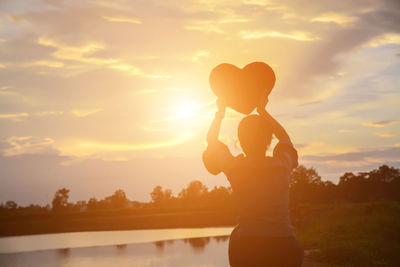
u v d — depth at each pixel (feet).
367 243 32.22
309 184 197.98
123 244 45.29
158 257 32.76
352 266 25.55
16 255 37.14
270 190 6.32
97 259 32.76
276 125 6.83
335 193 248.52
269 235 6.12
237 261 6.21
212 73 6.79
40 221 156.66
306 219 70.28
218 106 6.85
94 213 195.62
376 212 65.87
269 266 6.05
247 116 6.86
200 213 171.01
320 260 27.73
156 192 425.69
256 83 6.64
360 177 264.31
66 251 39.40
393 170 268.82
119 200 441.27
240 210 6.40
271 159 6.46
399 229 45.91
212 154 6.62
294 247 6.15
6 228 107.14
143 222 119.85
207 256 32.35
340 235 40.63
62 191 383.04
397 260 27.99
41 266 30.01
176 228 86.48
